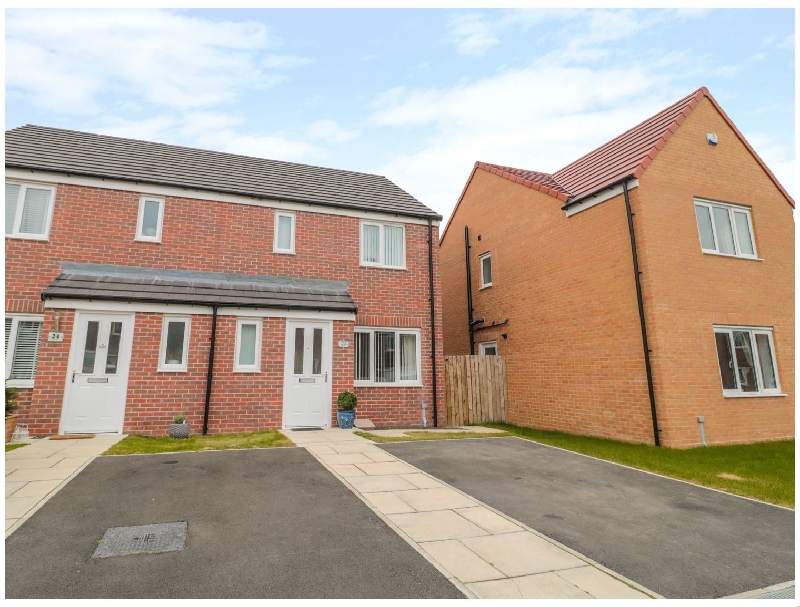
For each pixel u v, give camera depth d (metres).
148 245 10.77
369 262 12.80
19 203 9.98
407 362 12.69
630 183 10.41
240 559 3.66
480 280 15.91
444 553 3.92
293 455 7.47
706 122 11.48
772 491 6.19
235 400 10.12
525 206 13.80
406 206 13.82
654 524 4.92
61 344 9.00
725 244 11.16
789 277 11.67
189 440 8.77
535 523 4.79
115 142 12.71
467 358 13.59
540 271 13.02
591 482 6.57
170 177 11.52
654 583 3.55
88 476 5.88
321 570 3.52
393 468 6.85
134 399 9.40
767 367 10.91
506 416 13.80
